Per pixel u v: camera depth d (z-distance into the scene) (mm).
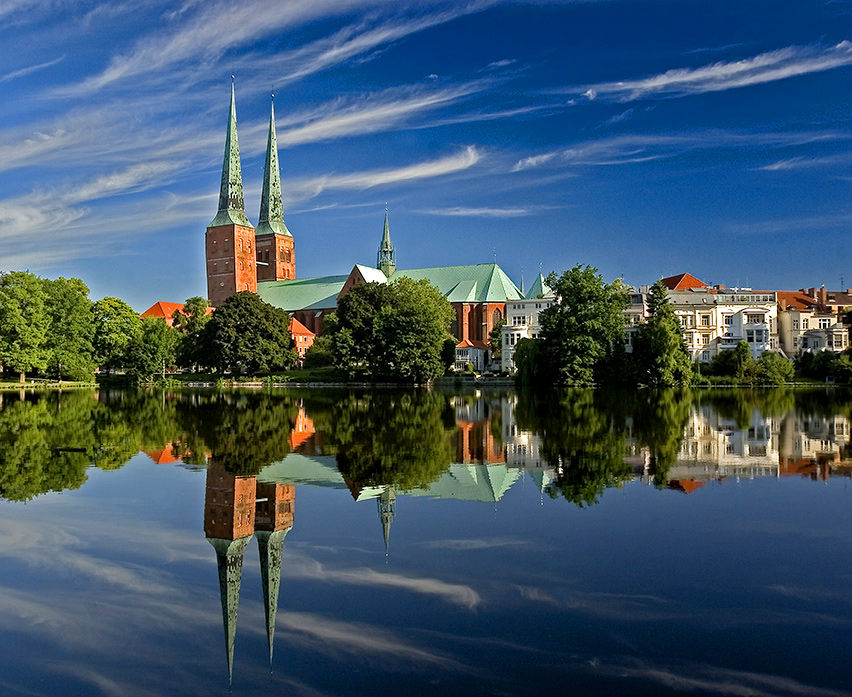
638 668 10867
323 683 10625
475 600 13609
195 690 10555
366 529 18750
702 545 16938
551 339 99938
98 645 12117
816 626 12289
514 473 26672
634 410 57469
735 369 107250
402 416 52750
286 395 88812
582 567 15406
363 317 127312
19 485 25078
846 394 82500
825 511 20266
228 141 189750
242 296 136125
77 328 111500
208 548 17391
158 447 34719
